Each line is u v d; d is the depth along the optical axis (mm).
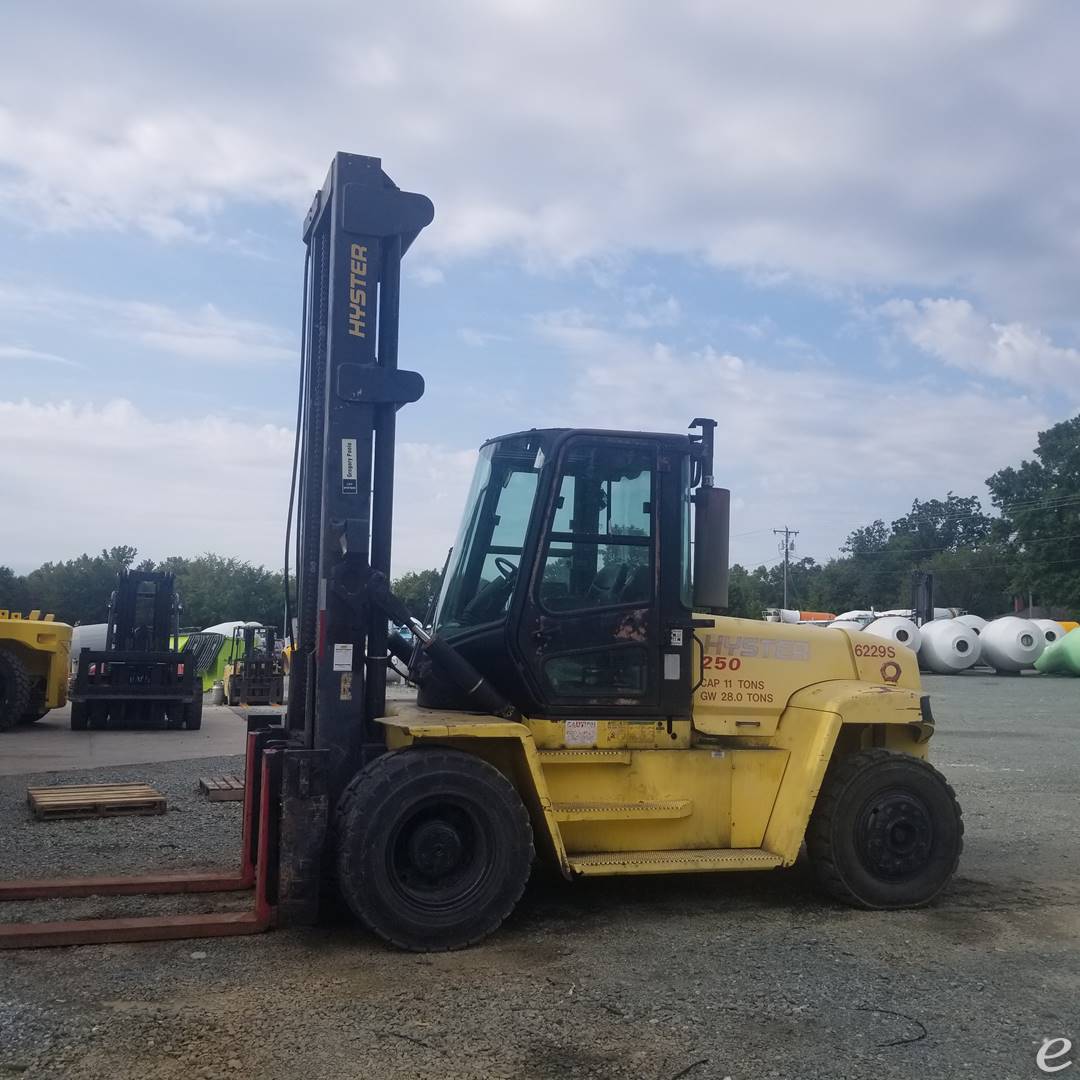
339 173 6035
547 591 6098
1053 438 63688
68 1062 3943
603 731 6148
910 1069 4074
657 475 6309
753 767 6383
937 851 6445
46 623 17047
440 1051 4129
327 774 5453
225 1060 3996
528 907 6223
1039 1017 4629
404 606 5844
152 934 5383
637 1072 3988
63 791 9438
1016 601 69500
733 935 5758
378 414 6074
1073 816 9609
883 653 7059
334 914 5906
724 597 6090
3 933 5211
